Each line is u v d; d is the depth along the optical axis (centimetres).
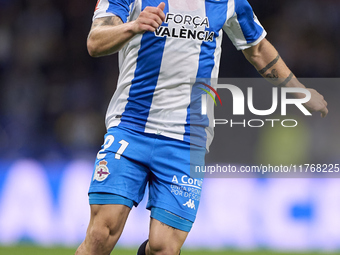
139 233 2352
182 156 1145
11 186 2553
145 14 1013
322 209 2277
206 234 2273
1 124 3753
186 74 1142
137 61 1145
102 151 1138
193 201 1134
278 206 2267
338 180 2309
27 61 4050
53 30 4128
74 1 4169
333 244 2252
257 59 1323
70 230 2470
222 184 2269
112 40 1048
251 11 1251
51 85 3969
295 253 2164
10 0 4212
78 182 2506
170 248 1108
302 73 3962
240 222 2266
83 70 3991
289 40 3991
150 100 1145
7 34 4119
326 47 4000
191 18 1138
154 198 1134
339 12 4044
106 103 3862
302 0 4047
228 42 3553
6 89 3969
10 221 2519
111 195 1091
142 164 1137
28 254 2062
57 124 3803
